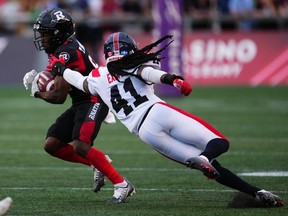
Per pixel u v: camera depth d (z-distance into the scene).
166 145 19.52
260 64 59.34
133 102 19.67
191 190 23.09
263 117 42.72
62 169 27.55
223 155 30.38
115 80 19.81
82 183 24.55
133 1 63.41
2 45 62.06
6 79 61.75
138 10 63.28
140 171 26.94
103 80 20.00
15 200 21.47
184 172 26.72
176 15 48.94
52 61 21.16
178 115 19.41
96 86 20.09
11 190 23.16
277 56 59.03
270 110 45.75
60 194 22.50
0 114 45.84
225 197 21.80
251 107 47.28
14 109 48.47
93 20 61.78
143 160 29.53
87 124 21.05
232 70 59.78
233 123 40.34
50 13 21.44
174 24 48.91
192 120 19.36
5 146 33.50
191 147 19.48
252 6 61.41
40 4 65.44
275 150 31.62
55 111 47.28
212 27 62.19
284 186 23.48
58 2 62.91
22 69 61.47
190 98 52.53
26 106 50.03
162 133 19.48
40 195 22.30
